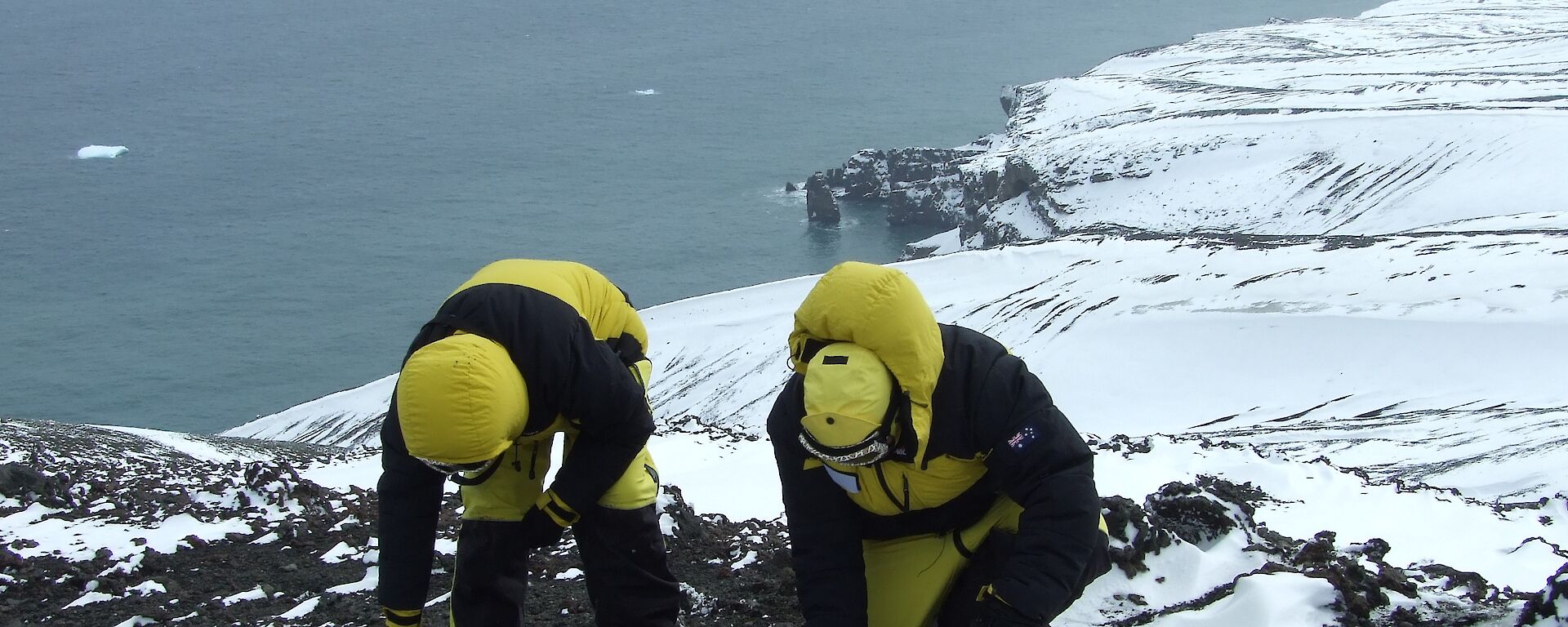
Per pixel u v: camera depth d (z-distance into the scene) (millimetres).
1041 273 69312
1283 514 9742
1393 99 146750
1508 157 107500
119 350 130000
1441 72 182625
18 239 178750
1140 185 127250
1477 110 121625
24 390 117938
